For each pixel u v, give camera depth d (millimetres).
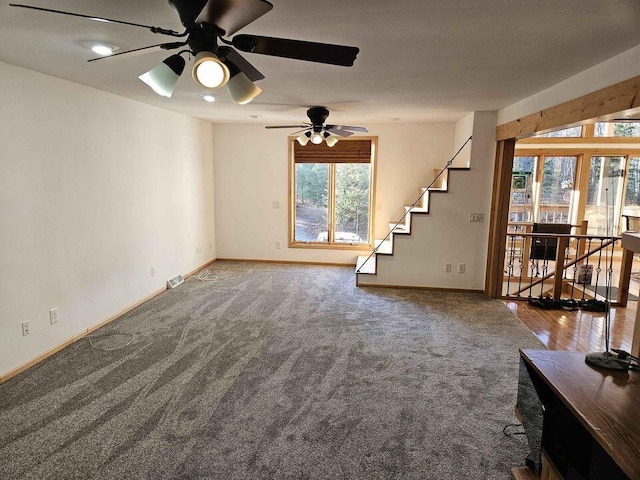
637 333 2166
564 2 1692
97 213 3734
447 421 2410
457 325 3979
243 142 6375
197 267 6023
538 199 7914
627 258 4535
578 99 2883
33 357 3061
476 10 1785
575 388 1577
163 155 4898
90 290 3678
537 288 5965
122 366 3035
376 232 6254
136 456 2076
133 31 2098
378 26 1993
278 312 4285
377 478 1958
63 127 3273
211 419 2395
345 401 2605
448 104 4270
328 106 4457
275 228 6555
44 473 1956
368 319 4117
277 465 2031
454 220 5051
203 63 1492
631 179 7664
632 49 2289
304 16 1866
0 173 2732
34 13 1865
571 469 1574
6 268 2805
